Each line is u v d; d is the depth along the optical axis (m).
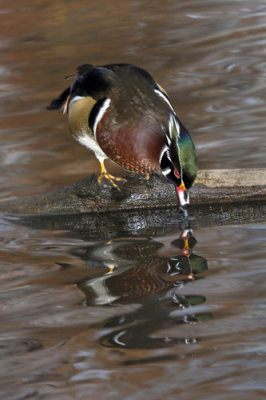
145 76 11.27
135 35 21.67
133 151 10.84
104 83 11.02
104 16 23.58
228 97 16.55
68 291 8.34
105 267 9.09
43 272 8.98
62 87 18.08
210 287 8.25
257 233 10.23
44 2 24.91
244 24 22.05
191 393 6.16
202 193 11.62
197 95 16.81
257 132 14.34
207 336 7.10
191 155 10.13
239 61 19.02
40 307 7.93
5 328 7.45
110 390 6.25
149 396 6.15
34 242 10.27
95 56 20.17
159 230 10.66
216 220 11.03
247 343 6.93
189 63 19.14
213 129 14.65
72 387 6.34
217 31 21.55
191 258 9.25
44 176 13.05
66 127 15.79
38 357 6.84
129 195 11.56
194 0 24.97
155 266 9.04
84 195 11.59
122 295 8.17
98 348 6.97
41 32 22.34
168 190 11.58
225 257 9.22
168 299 7.98
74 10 24.30
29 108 16.94
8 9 24.47
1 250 9.91
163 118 10.79
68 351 6.94
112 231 10.71
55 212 11.55
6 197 12.07
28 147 14.63
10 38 22.05
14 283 8.63
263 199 11.70
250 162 12.73
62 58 20.19
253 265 8.86
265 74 17.91
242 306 7.70
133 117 10.73
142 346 6.97
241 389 6.18
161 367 6.59
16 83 18.64
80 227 11.02
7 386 6.39
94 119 10.93
